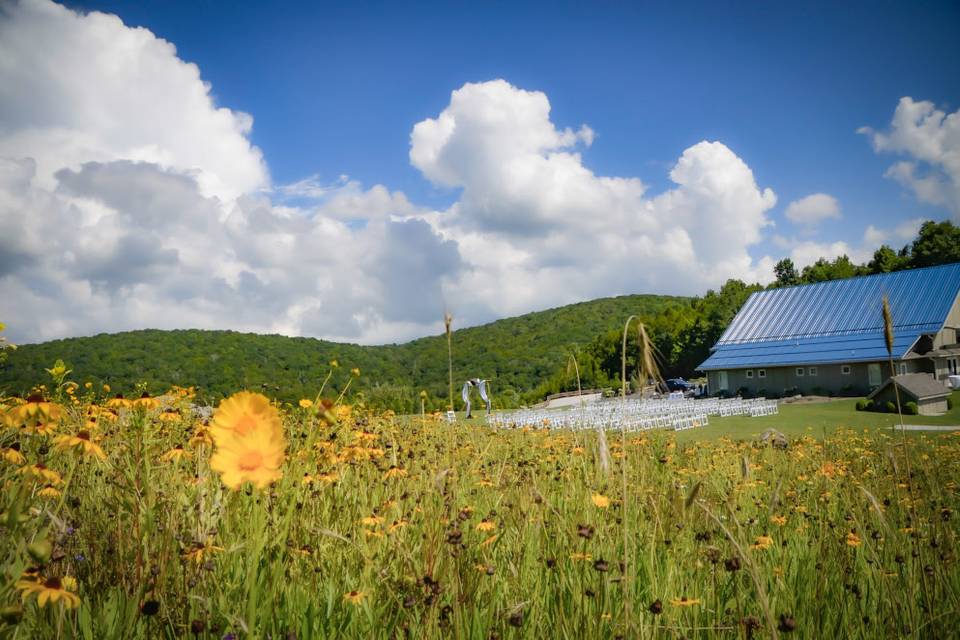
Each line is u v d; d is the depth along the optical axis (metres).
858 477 6.90
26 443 2.89
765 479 7.24
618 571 2.96
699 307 86.00
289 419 4.29
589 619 2.64
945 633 2.91
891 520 4.01
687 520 3.82
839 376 51.41
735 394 56.75
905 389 34.75
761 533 4.35
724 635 2.84
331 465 3.79
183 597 2.44
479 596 2.99
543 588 3.11
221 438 1.29
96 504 3.18
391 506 3.49
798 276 94.44
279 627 2.42
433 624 2.45
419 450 5.66
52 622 2.22
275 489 2.92
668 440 11.16
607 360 69.56
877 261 86.00
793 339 56.47
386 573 2.79
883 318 3.40
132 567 2.68
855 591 3.22
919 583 3.28
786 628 2.44
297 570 2.84
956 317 54.47
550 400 56.47
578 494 4.05
